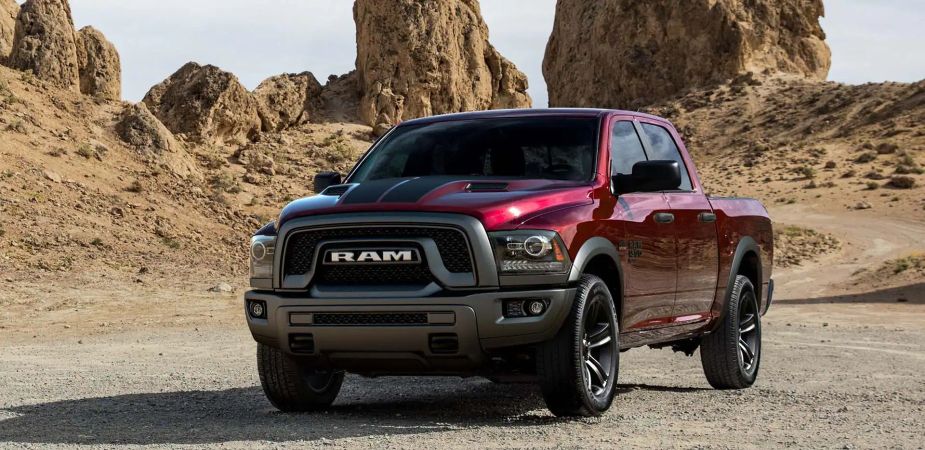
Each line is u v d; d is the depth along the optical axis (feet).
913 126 372.58
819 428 21.08
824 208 276.62
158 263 107.76
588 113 25.04
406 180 22.71
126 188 135.03
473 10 350.02
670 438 19.27
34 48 191.83
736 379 29.40
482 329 20.07
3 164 122.11
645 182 23.12
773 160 373.40
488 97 343.26
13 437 20.10
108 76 209.56
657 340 25.59
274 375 23.30
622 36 526.16
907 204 268.82
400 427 20.67
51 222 109.91
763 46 511.40
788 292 145.07
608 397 22.22
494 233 20.31
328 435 19.60
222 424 21.57
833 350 46.47
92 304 82.28
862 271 166.91
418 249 20.34
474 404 25.86
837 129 400.67
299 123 291.99
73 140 144.77
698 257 26.84
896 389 30.07
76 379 33.53
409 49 318.04
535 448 17.88
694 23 510.17
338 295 20.68
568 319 20.88
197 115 230.48
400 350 20.59
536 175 23.45
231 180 179.93
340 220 20.67
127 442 19.13
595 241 21.76
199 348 48.62
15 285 87.10
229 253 123.34
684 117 469.57
